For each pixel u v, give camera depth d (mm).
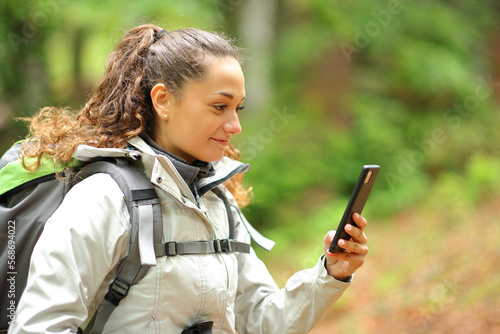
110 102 2941
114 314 2553
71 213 2490
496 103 20031
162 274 2578
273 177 16844
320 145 17859
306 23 21984
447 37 20625
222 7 16422
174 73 2764
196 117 2750
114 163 2756
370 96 19547
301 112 19203
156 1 14273
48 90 14648
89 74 18844
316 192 16906
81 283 2408
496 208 12055
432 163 17469
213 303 2723
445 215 13180
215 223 2945
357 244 2771
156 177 2604
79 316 2418
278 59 21031
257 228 16188
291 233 15297
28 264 2758
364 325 8805
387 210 15688
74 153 2764
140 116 2820
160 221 2607
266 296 3189
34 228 2758
